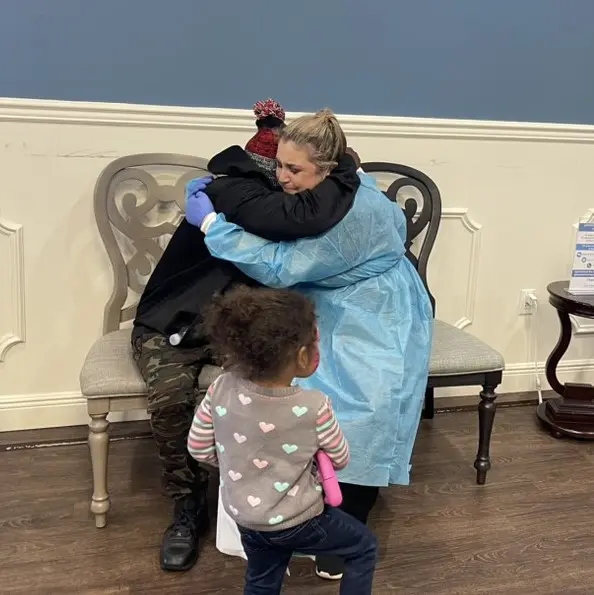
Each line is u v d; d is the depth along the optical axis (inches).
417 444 95.0
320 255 65.1
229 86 88.1
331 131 65.1
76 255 88.6
